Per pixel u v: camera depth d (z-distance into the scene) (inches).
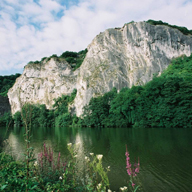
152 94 2079.2
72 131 1934.1
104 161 632.4
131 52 3221.0
